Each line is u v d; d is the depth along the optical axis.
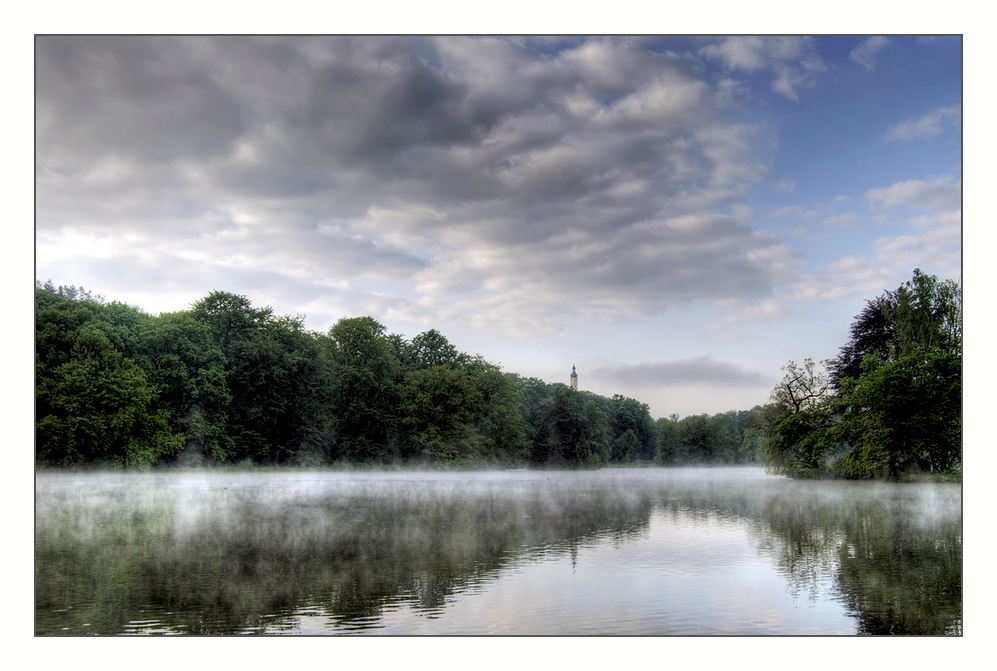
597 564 21.33
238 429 85.06
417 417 106.06
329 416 95.94
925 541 25.81
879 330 66.56
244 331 88.00
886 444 54.66
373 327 104.06
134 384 69.69
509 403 120.25
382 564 21.44
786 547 24.52
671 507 41.28
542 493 57.56
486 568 20.91
